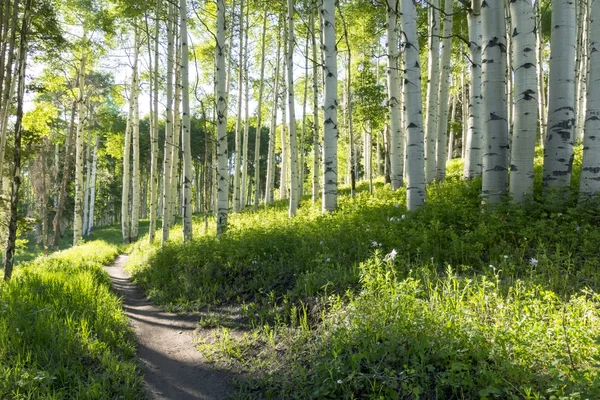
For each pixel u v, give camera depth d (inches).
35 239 1381.6
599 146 271.7
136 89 914.1
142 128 1829.5
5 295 256.4
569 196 277.6
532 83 286.4
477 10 447.2
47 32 545.6
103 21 677.9
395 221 311.6
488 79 309.4
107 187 2054.6
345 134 930.1
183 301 303.9
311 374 165.5
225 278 315.9
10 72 434.6
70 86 835.4
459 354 133.6
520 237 247.0
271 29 888.9
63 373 166.1
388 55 541.6
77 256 616.1
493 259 227.0
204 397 171.2
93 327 219.8
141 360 209.5
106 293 310.5
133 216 960.9
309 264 272.1
